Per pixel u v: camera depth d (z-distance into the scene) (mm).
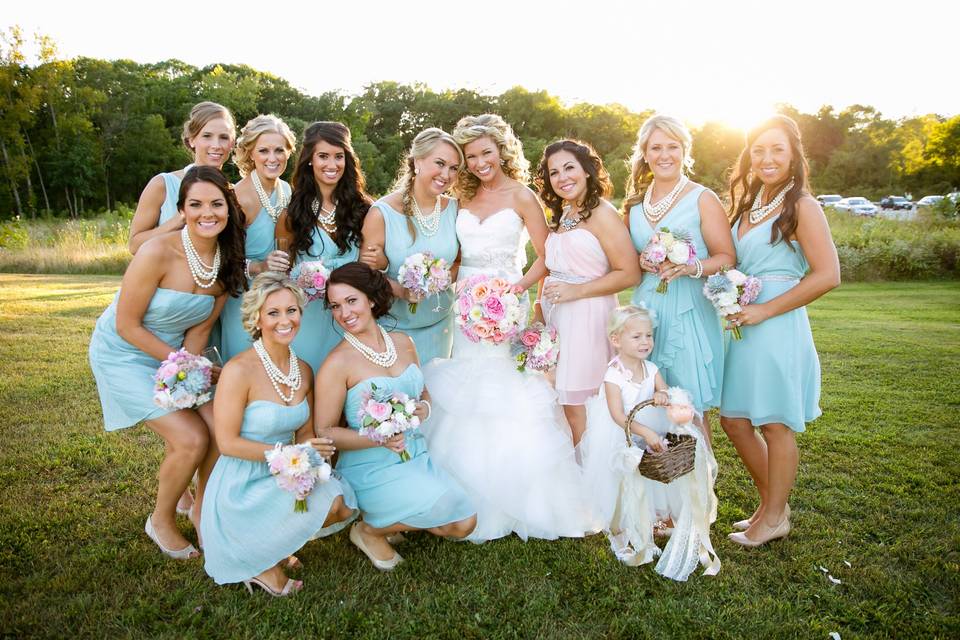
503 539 3611
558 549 3498
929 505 3891
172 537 3299
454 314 4211
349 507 3152
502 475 3588
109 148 45375
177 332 3398
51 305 10297
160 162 46562
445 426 3787
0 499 3793
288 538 2965
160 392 2971
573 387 3875
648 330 3414
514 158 4109
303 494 2854
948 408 5680
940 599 3016
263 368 3080
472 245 4133
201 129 3859
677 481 3393
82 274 16469
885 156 53375
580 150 3725
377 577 3154
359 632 2738
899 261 15547
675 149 3566
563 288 3830
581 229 3826
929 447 4809
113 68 50438
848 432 5129
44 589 2965
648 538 3309
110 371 3250
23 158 39812
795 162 3330
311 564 3279
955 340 8375
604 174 3818
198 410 3344
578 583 3156
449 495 3271
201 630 2709
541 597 2979
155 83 50406
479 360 3916
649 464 3137
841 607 2932
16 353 7125
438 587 3082
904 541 3484
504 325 3674
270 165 3709
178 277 3236
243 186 3771
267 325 2982
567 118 59344
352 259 3955
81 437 4762
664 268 3457
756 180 3561
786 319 3379
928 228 18766
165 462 3215
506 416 3678
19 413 5258
